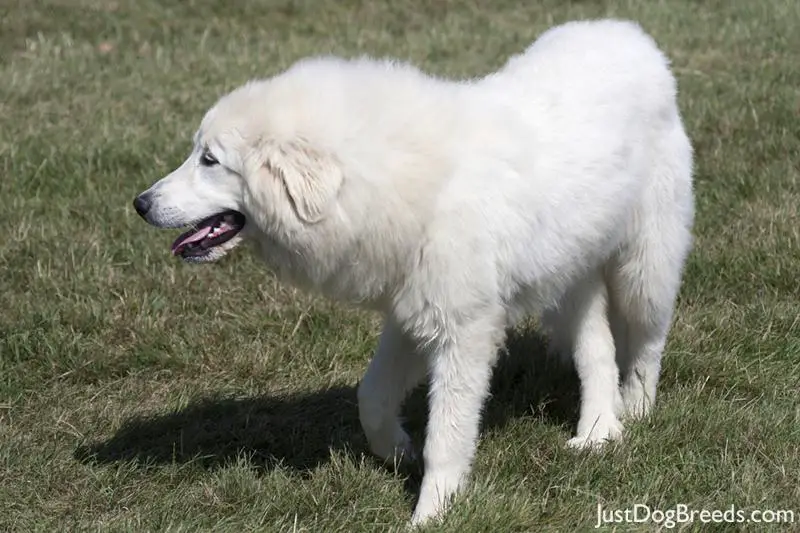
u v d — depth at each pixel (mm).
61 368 9469
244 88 6871
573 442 8102
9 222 11953
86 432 8523
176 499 7516
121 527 7062
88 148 13922
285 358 9688
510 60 8062
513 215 6809
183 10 22562
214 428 8641
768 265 10648
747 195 12398
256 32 21406
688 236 8523
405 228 6570
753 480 7332
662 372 9141
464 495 6938
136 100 16625
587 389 8336
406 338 7449
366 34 21000
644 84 7898
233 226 6922
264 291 10570
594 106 7480
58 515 7449
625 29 8305
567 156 7184
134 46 20266
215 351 9719
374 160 6441
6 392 9062
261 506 7281
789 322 9680
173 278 10773
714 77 17328
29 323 9930
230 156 6617
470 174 6637
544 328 9094
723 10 22047
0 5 21984
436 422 7004
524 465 7711
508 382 9172
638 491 7289
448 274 6637
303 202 6355
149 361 9594
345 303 7250
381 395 7598
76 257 11156
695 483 7371
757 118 14688
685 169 8336
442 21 22141
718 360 9117
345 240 6594
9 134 14617
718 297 10250
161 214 6789
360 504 7293
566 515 6969
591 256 7621
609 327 8500
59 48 19609
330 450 7852
